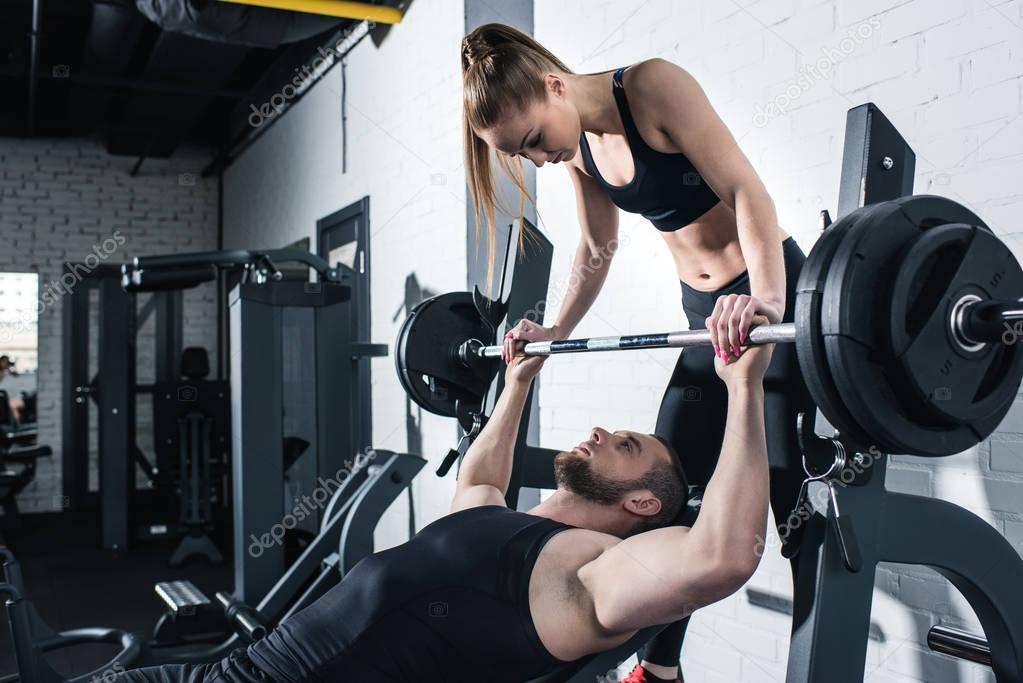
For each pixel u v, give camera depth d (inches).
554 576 50.6
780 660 81.8
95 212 267.4
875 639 73.9
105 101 232.1
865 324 43.1
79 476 261.6
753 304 47.4
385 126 161.6
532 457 79.5
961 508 55.5
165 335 273.1
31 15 188.7
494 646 50.0
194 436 192.5
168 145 252.1
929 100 69.2
